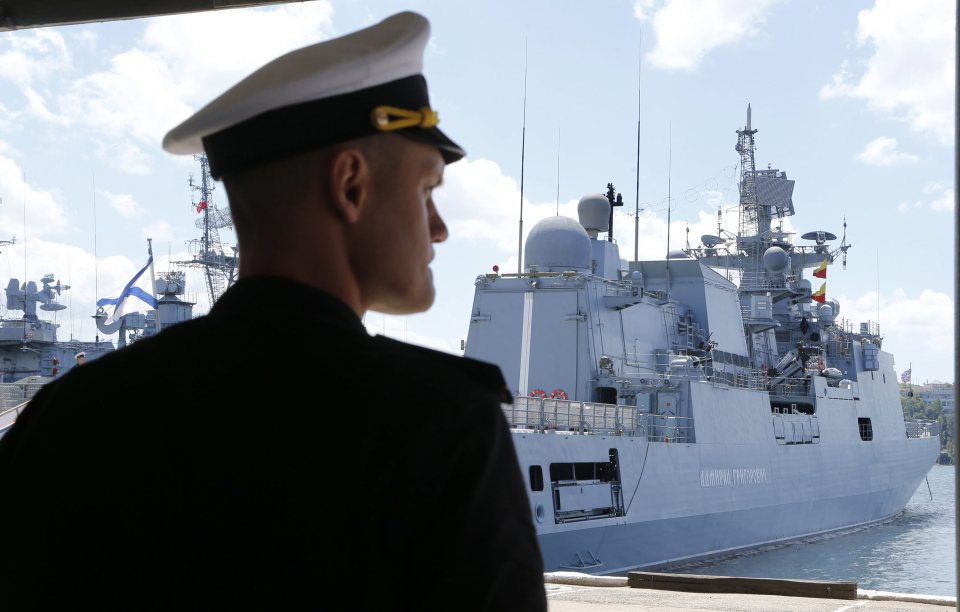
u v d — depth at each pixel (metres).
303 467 1.42
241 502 1.42
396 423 1.41
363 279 1.70
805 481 36.59
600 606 8.95
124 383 1.58
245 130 1.64
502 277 29.91
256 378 1.50
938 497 76.50
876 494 43.75
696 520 28.89
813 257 49.38
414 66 1.72
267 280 1.63
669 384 28.89
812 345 46.06
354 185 1.65
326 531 1.39
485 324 29.69
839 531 40.62
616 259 33.25
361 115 1.64
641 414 27.78
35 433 1.61
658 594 9.79
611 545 25.02
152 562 1.45
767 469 33.69
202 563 1.42
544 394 27.38
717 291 36.28
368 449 1.41
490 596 1.37
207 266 40.38
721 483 30.48
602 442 24.86
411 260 1.71
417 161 1.72
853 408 42.62
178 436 1.48
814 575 30.16
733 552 31.86
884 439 45.91
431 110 1.72
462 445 1.41
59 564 1.51
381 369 1.48
